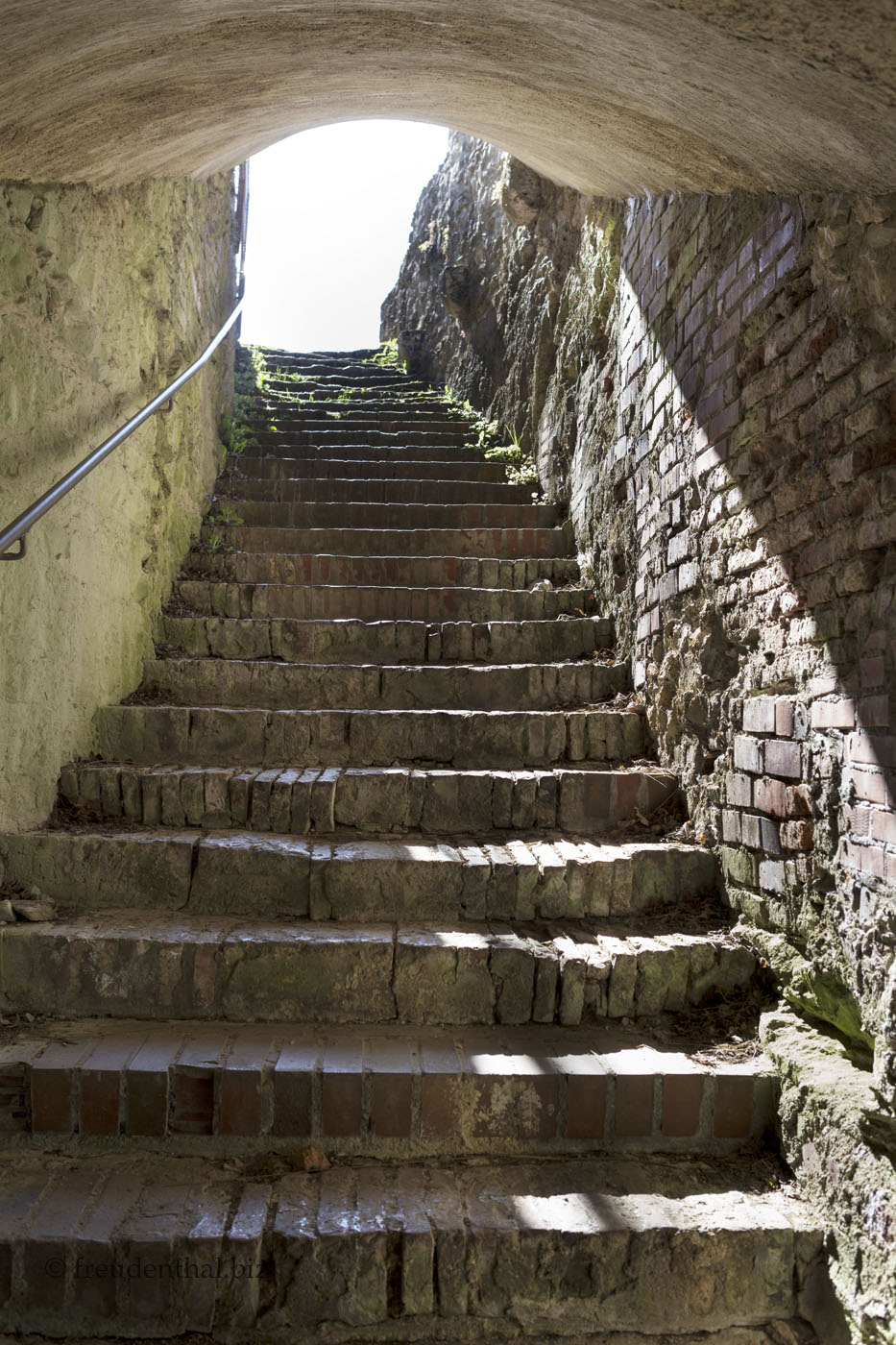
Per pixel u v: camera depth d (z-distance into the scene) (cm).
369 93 351
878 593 217
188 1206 221
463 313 795
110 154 317
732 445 306
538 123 341
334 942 278
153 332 437
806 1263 216
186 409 512
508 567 503
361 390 859
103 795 336
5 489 289
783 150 225
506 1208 221
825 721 242
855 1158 207
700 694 331
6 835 300
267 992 276
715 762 320
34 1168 233
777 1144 246
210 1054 251
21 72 199
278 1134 244
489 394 747
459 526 564
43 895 302
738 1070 250
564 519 555
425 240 990
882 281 213
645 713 385
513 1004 277
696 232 347
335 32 253
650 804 351
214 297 607
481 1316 212
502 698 411
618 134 299
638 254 430
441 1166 240
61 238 326
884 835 210
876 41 149
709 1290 214
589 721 380
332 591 470
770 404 278
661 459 380
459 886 306
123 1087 242
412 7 224
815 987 249
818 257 242
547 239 626
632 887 312
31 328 306
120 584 394
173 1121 244
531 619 473
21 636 306
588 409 510
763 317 282
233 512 563
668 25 178
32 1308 205
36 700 317
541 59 242
